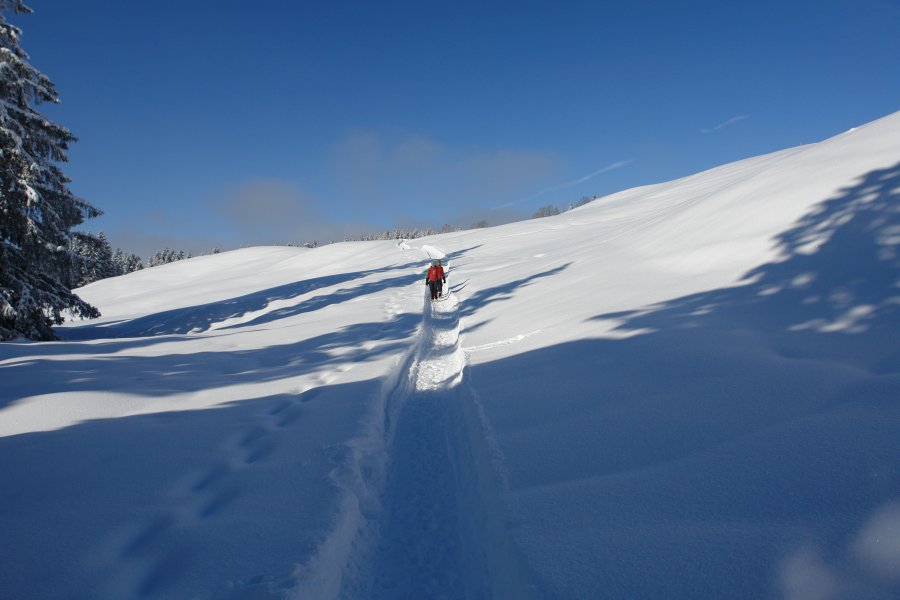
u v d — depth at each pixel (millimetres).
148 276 45281
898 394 3002
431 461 4168
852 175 6500
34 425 4469
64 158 13742
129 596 2250
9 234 12281
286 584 2246
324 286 21781
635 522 2389
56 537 2684
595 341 5758
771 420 3104
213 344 9289
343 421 4543
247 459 3764
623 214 34625
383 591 2635
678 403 3652
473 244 31344
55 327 22844
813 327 4422
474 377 5547
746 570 1948
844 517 2102
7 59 12359
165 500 3109
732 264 6688
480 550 2805
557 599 1977
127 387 5660
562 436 3518
